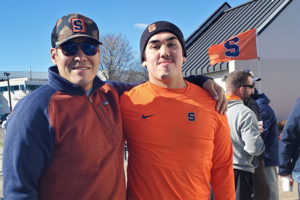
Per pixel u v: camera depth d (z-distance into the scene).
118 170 1.65
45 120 1.38
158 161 1.74
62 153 1.41
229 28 12.25
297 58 10.34
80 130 1.47
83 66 1.56
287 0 10.11
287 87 10.18
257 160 2.69
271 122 3.44
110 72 27.58
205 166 1.81
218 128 1.91
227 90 3.25
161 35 1.88
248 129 2.55
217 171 1.95
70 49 1.54
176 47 1.90
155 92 1.93
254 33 7.34
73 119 1.46
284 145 2.67
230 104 2.79
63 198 1.42
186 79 2.29
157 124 1.79
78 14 1.62
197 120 1.80
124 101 1.96
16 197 1.28
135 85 2.26
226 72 9.93
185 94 1.92
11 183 1.29
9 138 1.33
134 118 1.85
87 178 1.45
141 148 1.80
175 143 1.75
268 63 9.87
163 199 1.72
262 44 9.77
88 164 1.46
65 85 1.51
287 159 2.69
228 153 1.94
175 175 1.72
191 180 1.74
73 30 1.56
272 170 3.38
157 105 1.86
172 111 1.82
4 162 1.33
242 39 7.37
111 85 2.05
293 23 10.25
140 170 1.79
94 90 1.65
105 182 1.53
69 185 1.42
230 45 7.47
